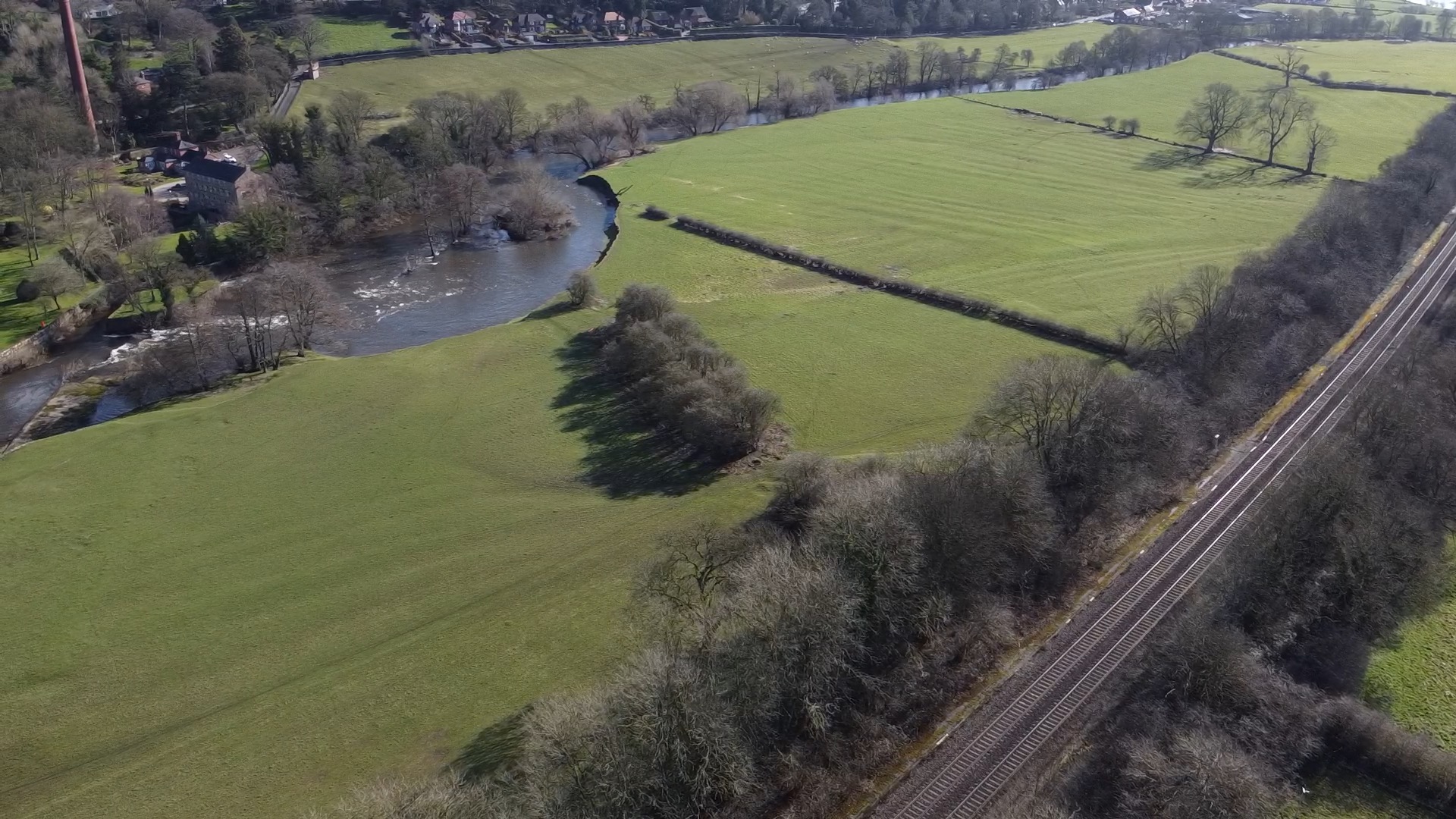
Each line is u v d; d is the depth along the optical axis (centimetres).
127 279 14575
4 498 9988
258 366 13000
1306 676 6938
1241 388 10706
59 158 18150
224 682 7494
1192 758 5759
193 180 18188
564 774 5559
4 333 13625
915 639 7175
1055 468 8700
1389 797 5959
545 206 18762
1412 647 7269
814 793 6047
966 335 13462
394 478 10331
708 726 5744
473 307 15350
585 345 13488
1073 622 7431
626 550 8844
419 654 7650
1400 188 16100
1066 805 5866
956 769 6200
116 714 7225
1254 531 8356
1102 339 12756
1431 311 12850
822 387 12044
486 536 9225
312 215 17838
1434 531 8238
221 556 9056
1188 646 6738
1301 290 12562
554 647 7638
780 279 15825
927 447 9538
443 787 5734
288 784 6462
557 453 10750
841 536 7238
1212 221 17912
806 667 6375
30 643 7962
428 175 19788
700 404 10412
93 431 11356
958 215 18700
